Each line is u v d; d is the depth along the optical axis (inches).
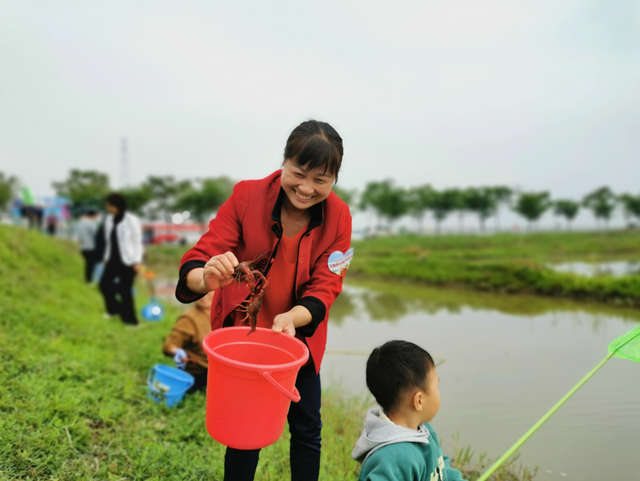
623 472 112.9
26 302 227.1
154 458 100.5
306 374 78.9
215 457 105.5
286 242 76.7
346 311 334.6
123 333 217.3
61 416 110.4
